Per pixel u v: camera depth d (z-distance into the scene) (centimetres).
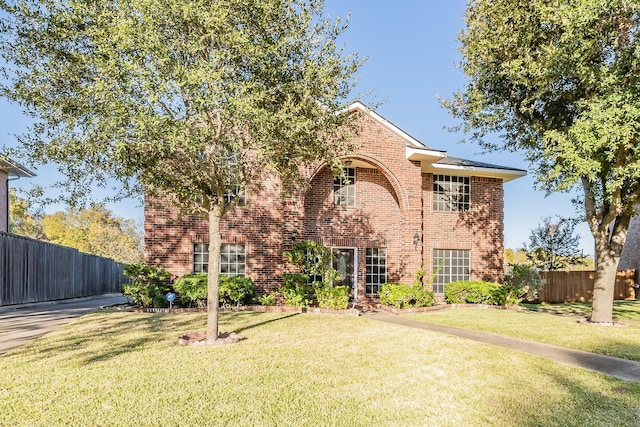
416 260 1653
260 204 1510
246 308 1360
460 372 649
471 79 1316
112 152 707
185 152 757
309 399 521
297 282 1412
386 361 705
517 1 1105
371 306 1573
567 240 2428
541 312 1498
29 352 732
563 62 1010
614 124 921
